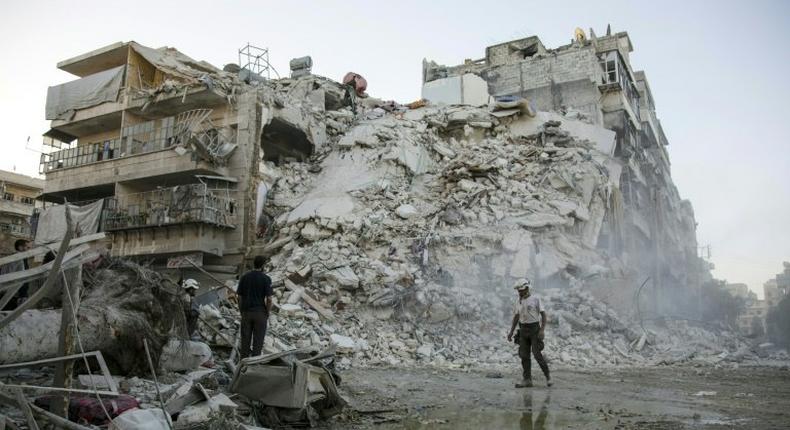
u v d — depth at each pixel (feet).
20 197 138.31
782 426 18.85
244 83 80.59
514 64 116.16
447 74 129.18
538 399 24.56
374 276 53.47
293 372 18.19
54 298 23.47
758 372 39.37
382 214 67.41
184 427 15.05
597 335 49.14
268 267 64.08
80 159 85.81
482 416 20.51
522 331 29.25
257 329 24.44
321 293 51.57
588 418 20.16
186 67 83.41
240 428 15.29
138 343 21.70
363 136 83.82
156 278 25.75
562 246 63.87
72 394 15.03
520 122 89.81
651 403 23.81
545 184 74.23
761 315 271.49
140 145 80.18
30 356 18.02
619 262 68.74
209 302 39.81
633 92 123.95
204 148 71.00
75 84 88.69
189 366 25.39
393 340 44.32
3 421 12.85
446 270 57.06
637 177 103.45
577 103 107.34
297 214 70.23
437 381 30.50
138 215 74.59
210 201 71.00
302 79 102.99
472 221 65.21
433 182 76.89
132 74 85.30
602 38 114.21
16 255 14.38
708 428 18.43
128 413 14.07
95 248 16.35
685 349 53.52
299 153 92.07
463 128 88.28
